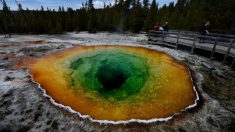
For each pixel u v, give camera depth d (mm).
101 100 7129
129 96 7477
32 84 7531
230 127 5312
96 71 9852
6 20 28234
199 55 11562
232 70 9109
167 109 6258
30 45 14492
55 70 9430
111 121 5625
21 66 9602
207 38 11664
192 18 26359
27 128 5305
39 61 10547
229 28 23453
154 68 9719
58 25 26172
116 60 11266
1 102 6277
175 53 11828
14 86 7285
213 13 24703
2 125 5402
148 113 6117
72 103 6590
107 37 20844
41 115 5766
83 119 5660
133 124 5488
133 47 13922
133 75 9281
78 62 10773
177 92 7273
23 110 5938
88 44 15016
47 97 6660
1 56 11258
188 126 5375
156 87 7867
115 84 8828
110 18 30250
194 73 8656
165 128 5332
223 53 9906
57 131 5195
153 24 27625
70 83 8250
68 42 16094
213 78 8312
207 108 6129
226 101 6578
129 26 30203
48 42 16156
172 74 8781
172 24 27859
